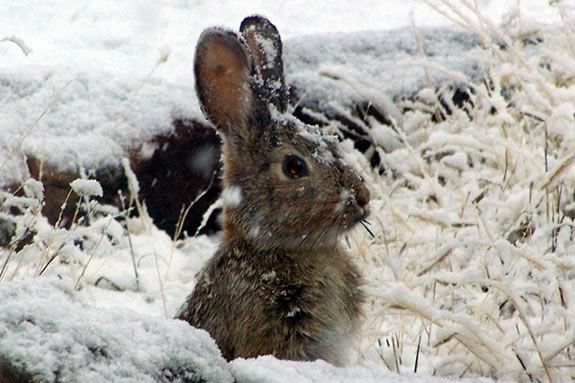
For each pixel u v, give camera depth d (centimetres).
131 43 1680
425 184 1152
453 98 1435
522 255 916
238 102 973
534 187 1079
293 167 937
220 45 980
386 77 1466
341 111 1407
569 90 1173
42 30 1719
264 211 935
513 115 1301
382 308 951
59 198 1259
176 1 1814
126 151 1305
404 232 1118
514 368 862
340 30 1773
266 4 1838
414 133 1347
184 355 614
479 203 1075
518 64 1297
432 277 923
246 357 911
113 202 1301
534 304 973
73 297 656
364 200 936
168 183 1335
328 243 934
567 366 848
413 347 973
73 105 1344
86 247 1205
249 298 914
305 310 912
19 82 1377
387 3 1848
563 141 1147
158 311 1068
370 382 644
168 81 1498
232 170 963
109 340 595
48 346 577
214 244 1273
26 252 1098
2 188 1238
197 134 1348
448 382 684
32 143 1277
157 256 1192
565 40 1388
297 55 1516
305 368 656
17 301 605
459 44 1538
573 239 1055
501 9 1745
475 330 865
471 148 1200
